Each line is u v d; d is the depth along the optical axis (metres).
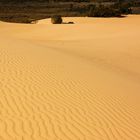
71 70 14.27
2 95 9.85
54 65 14.47
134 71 19.50
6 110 8.91
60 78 12.57
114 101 11.29
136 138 8.80
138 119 10.12
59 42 30.16
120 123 9.54
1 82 10.92
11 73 12.03
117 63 21.47
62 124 8.70
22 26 46.56
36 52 16.75
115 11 59.00
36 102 9.77
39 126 8.37
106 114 9.98
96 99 11.07
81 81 12.77
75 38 35.12
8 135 7.71
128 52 25.61
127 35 33.50
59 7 103.56
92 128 8.84
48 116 8.99
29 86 10.99
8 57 14.29
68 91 11.30
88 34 37.16
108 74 15.54
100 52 24.86
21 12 89.06
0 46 16.86
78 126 8.77
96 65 17.73
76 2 120.50
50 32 40.12
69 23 50.16
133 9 80.94
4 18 69.19
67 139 8.00
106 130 8.89
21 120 8.50
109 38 32.22
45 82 11.72
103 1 113.75
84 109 9.98
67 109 9.71
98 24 44.41
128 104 11.33
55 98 10.39
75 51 23.89
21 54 15.39
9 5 111.75
